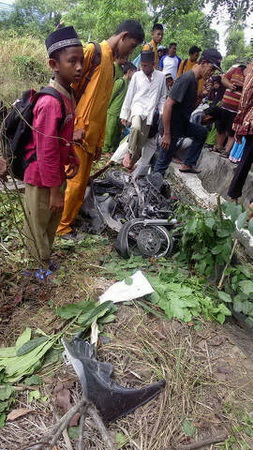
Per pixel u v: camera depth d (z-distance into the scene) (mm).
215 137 6555
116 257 3467
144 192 3910
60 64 2459
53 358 2217
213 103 6352
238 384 2250
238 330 2861
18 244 3410
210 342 2547
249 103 4047
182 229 3449
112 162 5676
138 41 3373
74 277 3031
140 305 2717
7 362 2135
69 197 3512
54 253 3352
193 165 5824
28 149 2602
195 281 3123
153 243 3479
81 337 2371
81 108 3316
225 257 3084
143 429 1906
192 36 13727
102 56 3254
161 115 5215
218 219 3162
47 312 2605
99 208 3906
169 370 2242
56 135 2430
